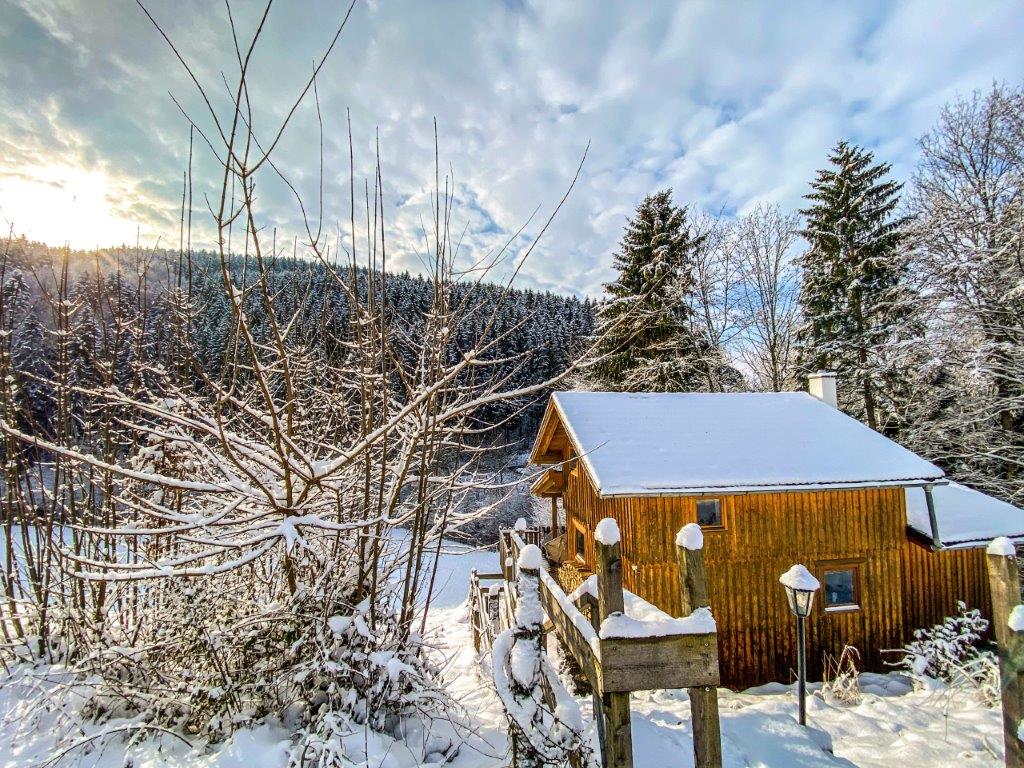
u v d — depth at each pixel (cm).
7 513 442
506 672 272
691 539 272
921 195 1409
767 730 395
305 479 300
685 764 325
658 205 2002
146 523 382
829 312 1795
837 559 853
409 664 365
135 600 410
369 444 312
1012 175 1200
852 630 847
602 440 884
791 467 838
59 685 354
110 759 311
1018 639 312
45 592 428
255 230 249
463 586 1505
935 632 766
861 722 516
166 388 388
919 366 1311
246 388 444
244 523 335
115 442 432
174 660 369
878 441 932
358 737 312
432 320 374
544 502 2120
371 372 369
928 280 1270
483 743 368
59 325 439
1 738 338
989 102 1290
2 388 431
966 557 888
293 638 366
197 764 299
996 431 1248
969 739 457
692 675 251
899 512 876
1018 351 1116
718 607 830
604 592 261
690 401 1070
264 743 320
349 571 385
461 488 423
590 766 279
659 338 1862
